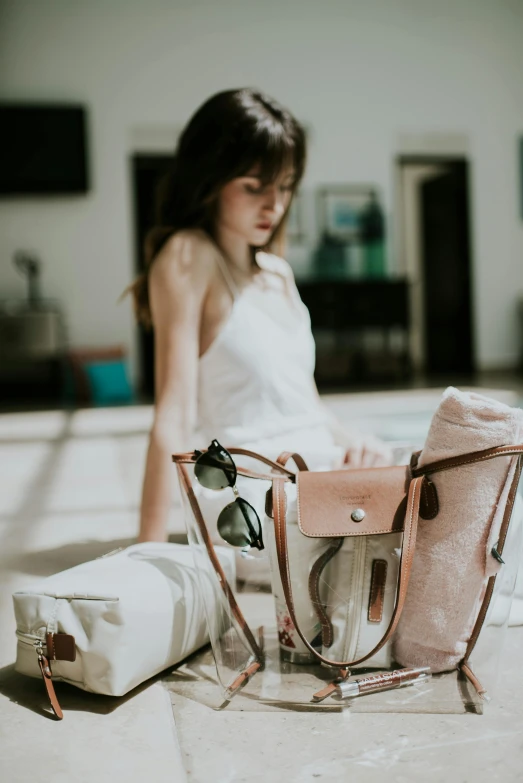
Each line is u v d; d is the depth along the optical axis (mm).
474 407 1027
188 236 1525
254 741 944
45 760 910
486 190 8484
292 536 1089
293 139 1544
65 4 7457
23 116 7305
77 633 1040
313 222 8109
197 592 1187
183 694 1091
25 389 7395
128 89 7629
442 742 925
